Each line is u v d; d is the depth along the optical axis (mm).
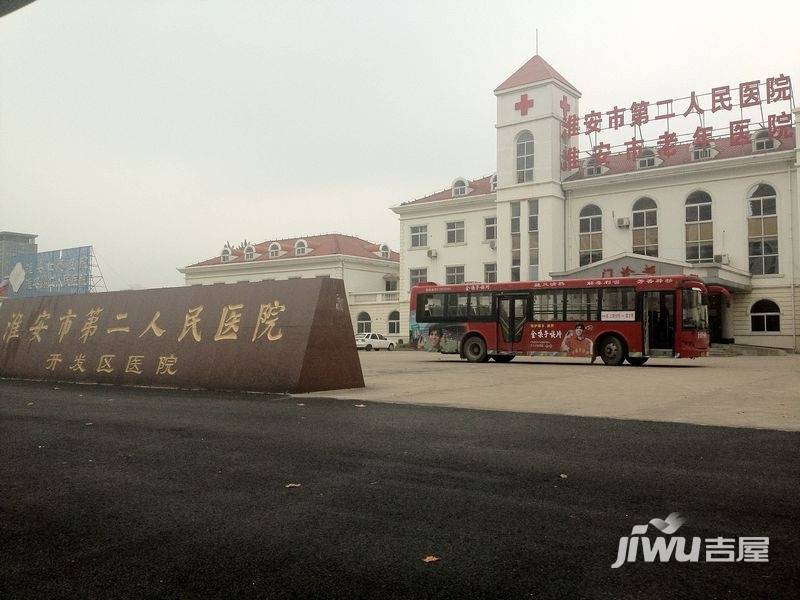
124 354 14797
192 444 6859
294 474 5469
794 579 3275
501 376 16547
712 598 3068
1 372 17328
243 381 12641
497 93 39562
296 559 3555
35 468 5777
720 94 33281
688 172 34750
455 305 24625
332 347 12742
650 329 20812
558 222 38062
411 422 8297
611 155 40594
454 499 4672
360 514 4336
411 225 45938
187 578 3322
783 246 32312
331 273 51000
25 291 56188
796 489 4879
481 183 45062
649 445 6645
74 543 3846
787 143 33312
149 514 4387
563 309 22359
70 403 10711
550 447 6566
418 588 3172
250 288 13539
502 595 3090
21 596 3133
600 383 14250
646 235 36250
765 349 30891
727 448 6465
